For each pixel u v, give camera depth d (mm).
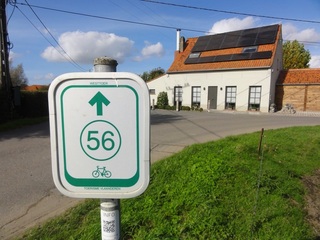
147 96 1145
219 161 4418
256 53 20578
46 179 4469
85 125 1172
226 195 3355
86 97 1156
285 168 4477
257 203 3197
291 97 20578
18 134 8805
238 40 22688
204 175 3842
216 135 8273
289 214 3074
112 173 1201
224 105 21500
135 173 1200
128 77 1137
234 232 2676
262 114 17891
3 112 10961
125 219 2783
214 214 2869
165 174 4098
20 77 32969
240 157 4844
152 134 8633
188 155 5148
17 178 4512
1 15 10977
